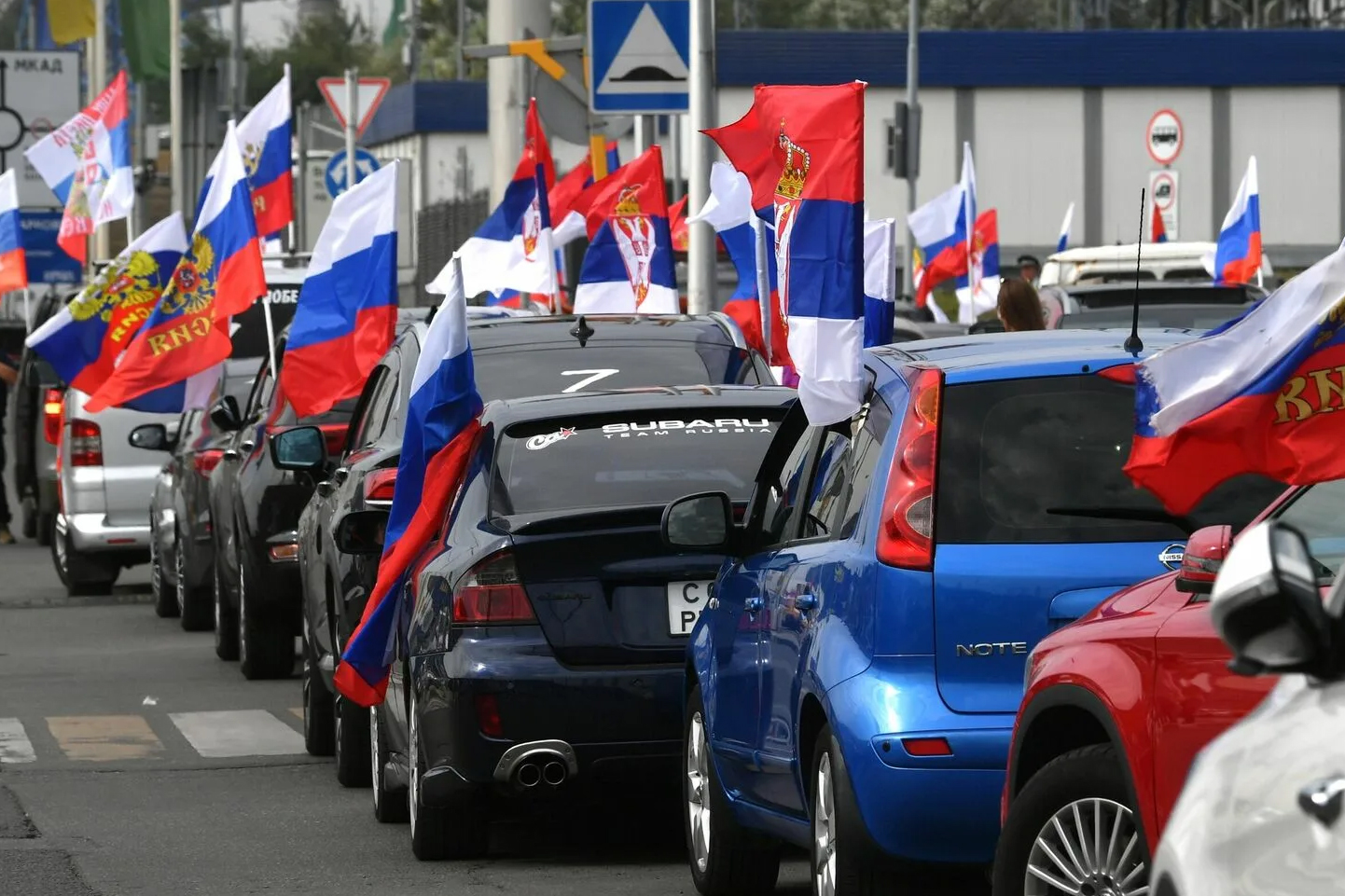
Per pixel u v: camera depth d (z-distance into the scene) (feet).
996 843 51.24
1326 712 27.20
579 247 191.42
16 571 199.52
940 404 53.26
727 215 117.70
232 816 85.87
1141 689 43.55
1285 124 481.46
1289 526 27.71
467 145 507.71
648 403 76.48
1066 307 167.84
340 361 113.60
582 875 72.49
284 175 154.51
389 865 74.84
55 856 77.30
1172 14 599.57
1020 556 51.78
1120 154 481.87
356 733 92.07
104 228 342.64
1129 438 52.80
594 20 127.85
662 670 70.03
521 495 73.72
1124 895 44.88
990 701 51.44
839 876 53.21
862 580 53.26
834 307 64.23
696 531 63.93
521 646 69.87
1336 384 46.85
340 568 91.25
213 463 143.84
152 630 154.51
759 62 491.31
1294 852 26.66
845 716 52.44
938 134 481.05
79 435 174.09
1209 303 167.53
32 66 347.77
